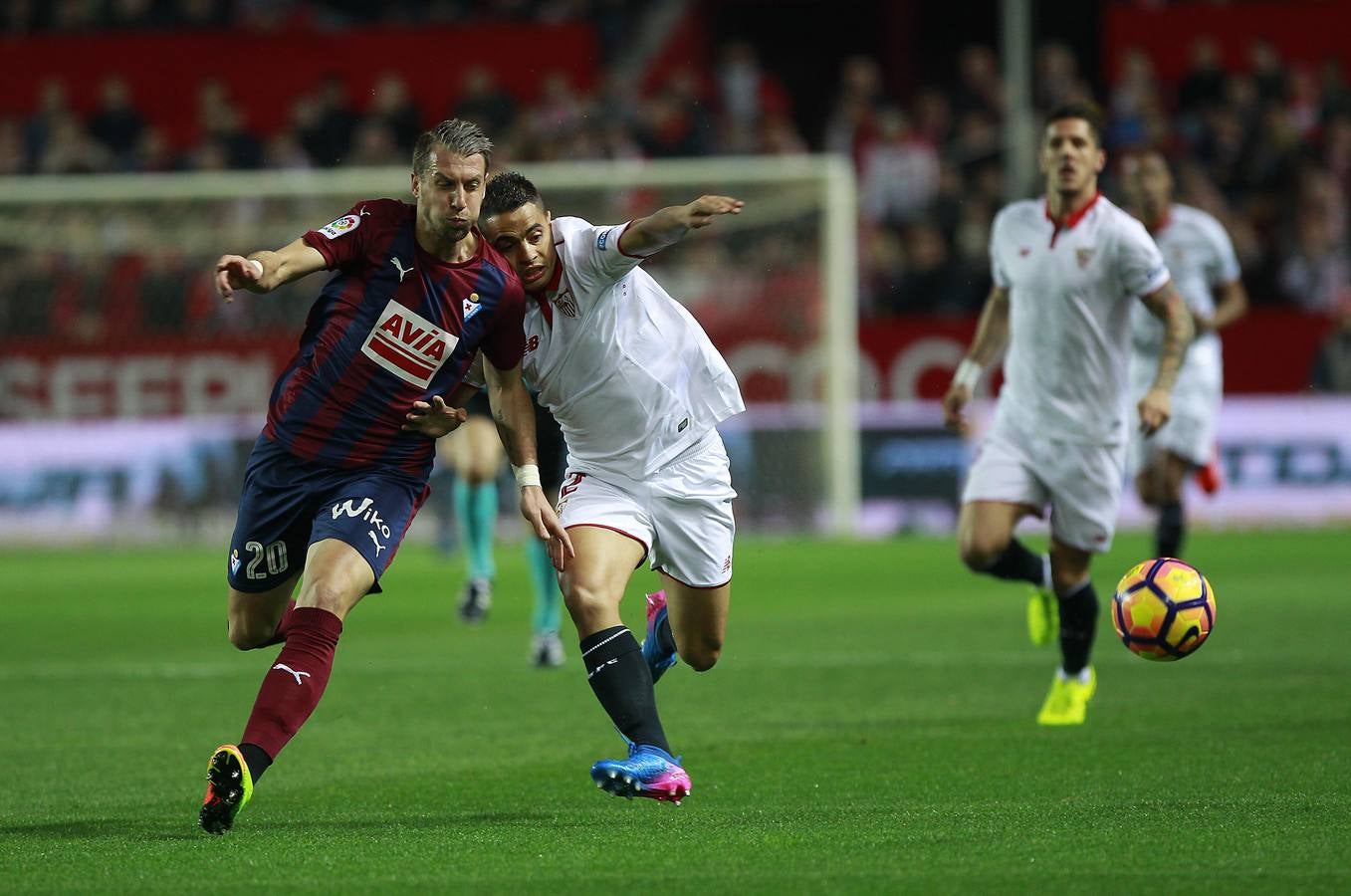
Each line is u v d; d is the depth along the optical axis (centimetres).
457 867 1702
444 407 1989
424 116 8438
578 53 8700
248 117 8656
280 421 2047
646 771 1892
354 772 2341
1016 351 2752
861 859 1708
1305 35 8912
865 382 7075
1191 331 2705
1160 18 8950
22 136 8169
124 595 5075
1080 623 2681
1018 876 1619
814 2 10275
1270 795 2019
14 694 3172
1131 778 2167
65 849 1812
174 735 2700
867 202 7944
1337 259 7531
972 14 10175
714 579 2222
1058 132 2673
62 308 6956
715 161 7544
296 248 1931
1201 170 8000
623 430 2159
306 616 1923
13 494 6825
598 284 2095
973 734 2575
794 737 2581
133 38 8631
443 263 1986
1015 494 2736
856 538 6800
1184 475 4206
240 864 1725
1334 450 6806
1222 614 4081
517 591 5200
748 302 6975
